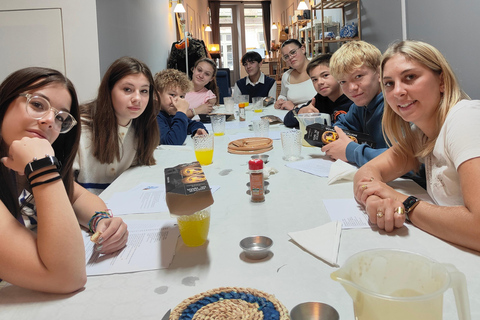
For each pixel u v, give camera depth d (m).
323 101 2.80
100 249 0.86
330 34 5.36
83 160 1.66
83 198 1.10
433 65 1.00
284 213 1.08
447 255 0.77
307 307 0.60
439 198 1.05
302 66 4.36
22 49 3.19
